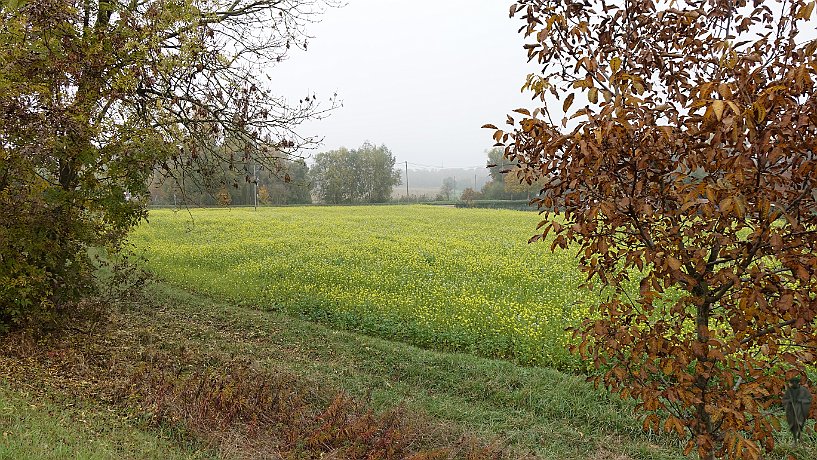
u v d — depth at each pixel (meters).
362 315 11.02
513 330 9.70
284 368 8.18
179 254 18.59
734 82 2.93
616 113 2.97
